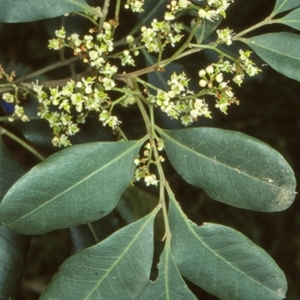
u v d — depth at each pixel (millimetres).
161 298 496
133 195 613
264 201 491
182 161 503
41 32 763
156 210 501
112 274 490
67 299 484
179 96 513
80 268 489
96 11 523
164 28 522
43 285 888
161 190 504
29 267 888
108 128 583
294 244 883
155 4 614
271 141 801
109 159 493
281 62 521
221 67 513
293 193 487
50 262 889
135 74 521
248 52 514
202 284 497
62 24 612
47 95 559
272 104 767
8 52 770
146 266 494
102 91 516
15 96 549
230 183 496
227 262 496
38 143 585
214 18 520
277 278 493
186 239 499
